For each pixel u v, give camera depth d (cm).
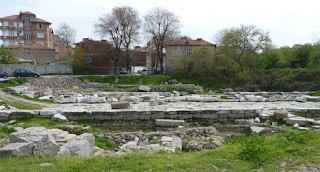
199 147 950
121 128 1368
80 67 5312
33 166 595
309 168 615
